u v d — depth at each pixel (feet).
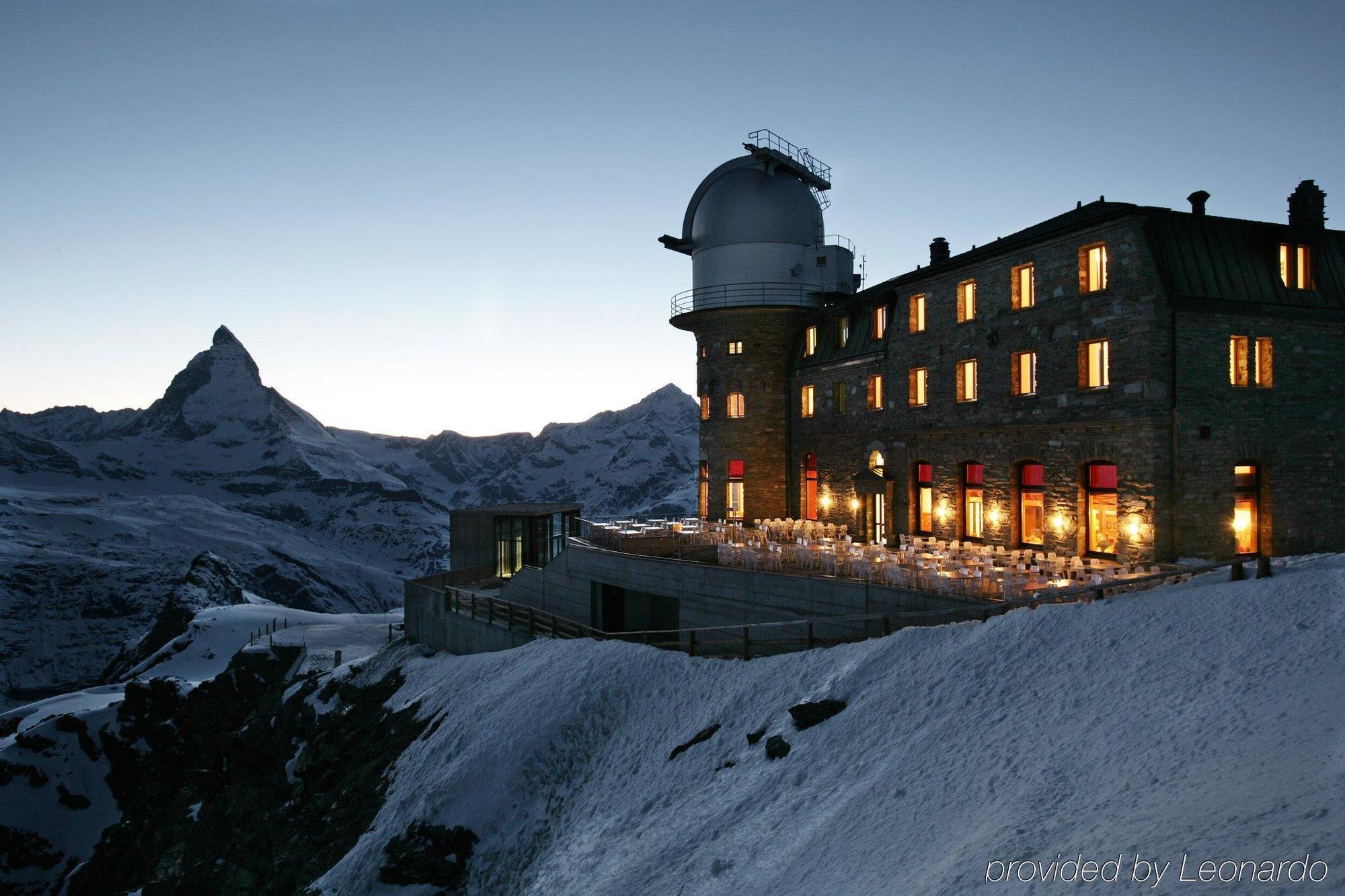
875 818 36.78
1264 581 43.45
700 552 107.76
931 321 99.60
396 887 60.85
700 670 69.97
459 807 64.13
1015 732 38.91
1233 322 74.95
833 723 49.08
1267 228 78.13
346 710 109.19
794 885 33.88
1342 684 31.55
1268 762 27.81
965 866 27.61
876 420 110.32
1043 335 82.99
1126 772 31.40
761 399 132.98
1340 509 79.77
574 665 79.30
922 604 65.26
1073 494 79.92
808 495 129.39
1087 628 45.60
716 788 50.88
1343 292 80.12
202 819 110.22
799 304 133.39
